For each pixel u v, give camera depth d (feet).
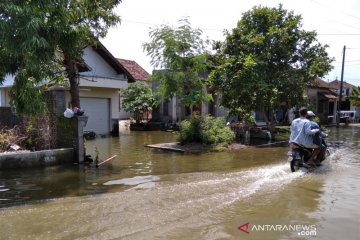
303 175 25.91
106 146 46.21
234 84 48.83
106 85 61.72
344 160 33.63
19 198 20.29
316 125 28.27
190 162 33.30
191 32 44.24
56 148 33.99
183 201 18.83
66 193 21.39
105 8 36.76
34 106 23.66
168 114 78.79
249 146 45.60
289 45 51.57
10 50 21.13
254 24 53.26
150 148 44.04
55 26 23.44
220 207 17.84
